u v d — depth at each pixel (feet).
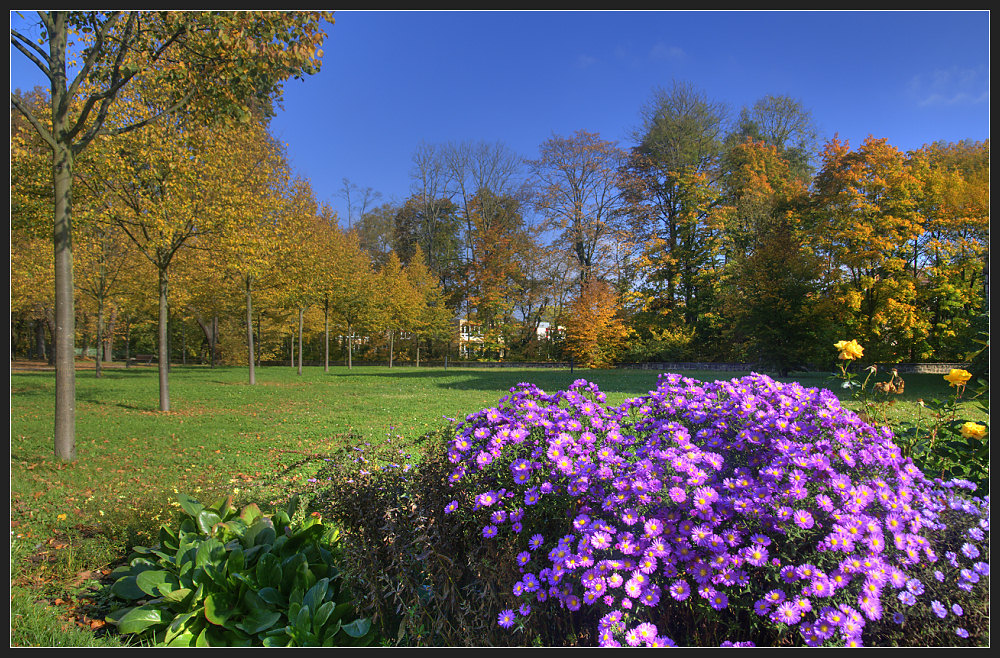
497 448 7.14
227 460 21.26
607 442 7.52
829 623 5.21
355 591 7.31
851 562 5.30
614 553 6.14
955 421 8.98
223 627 7.62
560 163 113.60
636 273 109.19
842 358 9.15
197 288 62.85
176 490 15.26
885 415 9.43
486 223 134.51
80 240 36.50
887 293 62.54
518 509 6.52
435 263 145.59
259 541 9.28
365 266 106.01
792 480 5.98
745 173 106.22
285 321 99.45
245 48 23.15
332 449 22.34
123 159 31.53
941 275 61.82
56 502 15.21
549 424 7.41
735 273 94.58
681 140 110.73
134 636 7.88
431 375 82.23
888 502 5.85
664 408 8.25
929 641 5.43
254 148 46.39
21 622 7.99
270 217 47.01
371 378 75.56
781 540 5.90
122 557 11.16
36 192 30.30
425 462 7.85
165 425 30.81
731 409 7.41
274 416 34.50
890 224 62.54
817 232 68.18
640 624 5.55
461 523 6.71
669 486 6.42
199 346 136.36
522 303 130.41
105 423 31.50
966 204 61.82
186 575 8.45
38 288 57.47
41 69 22.29
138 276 66.80
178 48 25.14
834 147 70.95
